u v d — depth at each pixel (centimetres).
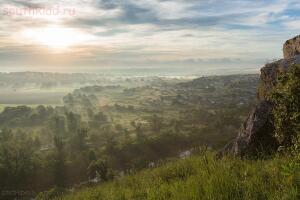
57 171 13525
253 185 740
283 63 1343
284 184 679
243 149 1162
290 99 915
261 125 1152
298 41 1689
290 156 859
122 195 1114
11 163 13512
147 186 1133
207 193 749
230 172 900
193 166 1262
